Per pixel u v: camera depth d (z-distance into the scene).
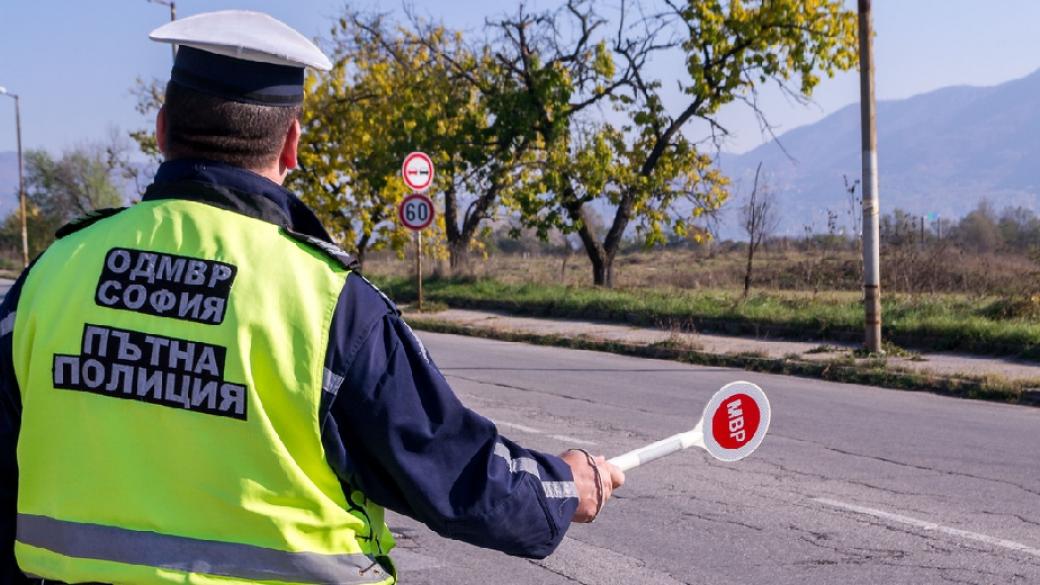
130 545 1.91
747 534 6.69
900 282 21.17
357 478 2.01
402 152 28.80
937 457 8.87
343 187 33.06
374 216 33.41
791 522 6.94
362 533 2.04
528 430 9.88
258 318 1.93
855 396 12.20
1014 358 14.23
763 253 39.12
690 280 29.27
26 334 2.06
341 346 1.95
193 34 2.02
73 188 62.72
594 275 28.03
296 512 1.93
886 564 6.13
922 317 16.03
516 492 2.07
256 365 1.92
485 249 34.94
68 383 1.98
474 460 2.04
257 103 2.08
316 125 32.47
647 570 6.05
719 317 18.02
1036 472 8.36
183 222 2.02
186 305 1.96
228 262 1.97
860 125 14.16
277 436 1.92
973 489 7.81
